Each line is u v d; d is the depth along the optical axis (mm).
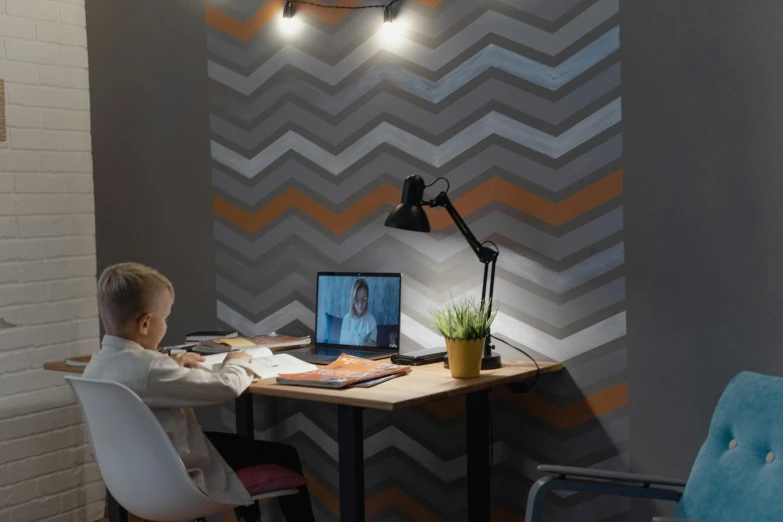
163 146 3654
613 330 2648
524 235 2812
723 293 2416
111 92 3771
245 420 3342
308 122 3283
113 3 3742
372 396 2283
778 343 2312
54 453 3713
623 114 2592
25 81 3613
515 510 2900
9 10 3559
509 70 2805
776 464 1881
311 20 3244
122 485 2375
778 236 2305
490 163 2865
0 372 3533
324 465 3326
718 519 1929
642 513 2619
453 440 3020
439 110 2969
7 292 3555
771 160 2311
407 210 2695
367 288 3029
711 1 2404
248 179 3447
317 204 3279
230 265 3518
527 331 2824
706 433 2469
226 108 3482
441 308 3004
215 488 2418
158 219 3689
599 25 2623
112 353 2406
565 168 2715
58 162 3732
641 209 2570
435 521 3078
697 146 2451
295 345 3121
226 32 3459
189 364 2580
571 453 2754
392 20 3039
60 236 3738
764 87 2314
